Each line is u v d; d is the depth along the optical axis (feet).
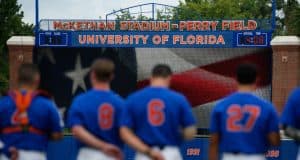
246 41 103.76
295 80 102.73
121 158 38.73
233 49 105.29
